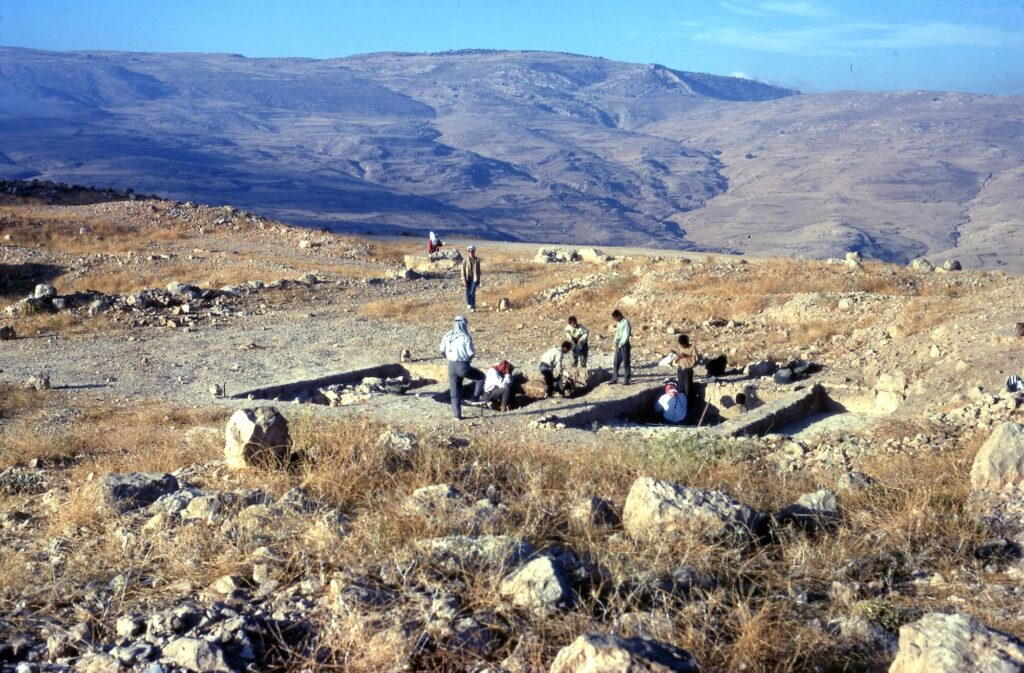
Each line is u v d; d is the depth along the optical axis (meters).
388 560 5.43
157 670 4.26
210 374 18.81
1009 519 6.72
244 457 8.56
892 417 14.17
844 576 5.71
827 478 9.16
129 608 5.15
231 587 5.27
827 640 4.78
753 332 22.14
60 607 5.25
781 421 14.87
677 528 6.14
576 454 10.29
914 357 16.98
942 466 9.01
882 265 31.75
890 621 5.10
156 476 7.58
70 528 6.75
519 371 17.62
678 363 16.64
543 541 6.14
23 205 50.28
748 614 4.85
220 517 6.57
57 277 34.91
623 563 5.57
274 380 18.11
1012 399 12.13
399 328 24.47
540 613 4.82
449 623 4.65
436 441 9.59
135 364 19.88
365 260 43.69
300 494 6.95
